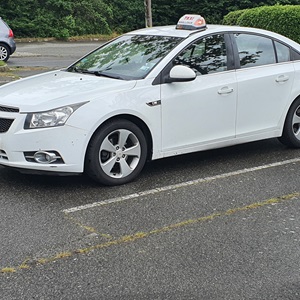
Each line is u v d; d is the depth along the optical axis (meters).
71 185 5.77
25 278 3.83
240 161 6.76
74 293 3.65
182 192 5.61
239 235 4.58
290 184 5.90
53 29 28.27
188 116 6.07
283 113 6.96
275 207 5.23
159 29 6.89
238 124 6.55
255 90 6.58
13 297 3.59
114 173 5.77
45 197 5.41
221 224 4.80
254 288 3.72
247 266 4.04
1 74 13.61
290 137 7.12
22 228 4.67
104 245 4.36
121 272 3.93
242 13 16.72
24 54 19.67
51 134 5.24
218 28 6.59
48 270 3.95
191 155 7.00
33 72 14.35
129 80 5.85
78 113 5.33
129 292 3.66
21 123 5.30
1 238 4.46
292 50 7.08
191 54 6.22
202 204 5.28
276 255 4.22
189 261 4.10
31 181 5.88
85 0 30.16
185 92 6.00
